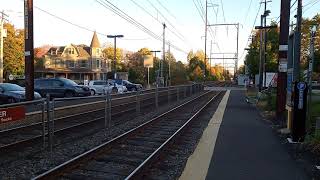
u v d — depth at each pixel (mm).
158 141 13766
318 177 8977
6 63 75125
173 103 32594
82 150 11805
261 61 45594
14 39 76312
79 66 96250
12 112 10242
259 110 26750
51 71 93062
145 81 94625
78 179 8594
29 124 11680
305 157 11109
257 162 10484
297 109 13438
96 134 15047
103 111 17734
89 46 101125
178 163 10484
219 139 14266
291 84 15078
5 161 10141
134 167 9844
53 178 8445
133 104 23547
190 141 14023
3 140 11039
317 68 67062
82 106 15562
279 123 18453
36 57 106500
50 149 11547
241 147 12680
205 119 21062
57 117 13562
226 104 32969
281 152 11844
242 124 18750
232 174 9211
